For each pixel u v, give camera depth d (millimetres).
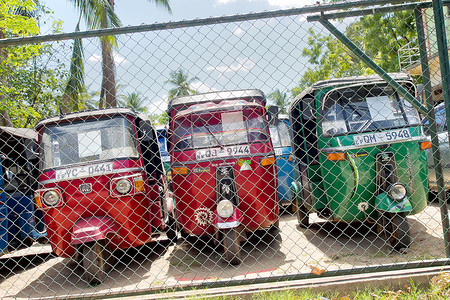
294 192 7625
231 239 5109
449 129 3975
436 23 4020
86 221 5113
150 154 6789
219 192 5426
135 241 5438
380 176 5270
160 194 6512
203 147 5754
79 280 5434
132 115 5840
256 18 3852
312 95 6402
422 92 5562
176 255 6371
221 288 3631
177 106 6504
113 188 5227
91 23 12812
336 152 5488
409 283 3562
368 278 3590
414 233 5953
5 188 5977
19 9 12984
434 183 7895
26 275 5992
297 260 5234
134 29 3781
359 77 5906
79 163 5383
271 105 5863
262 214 5645
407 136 5441
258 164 5652
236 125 5926
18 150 6836
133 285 4902
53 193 5176
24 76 11062
